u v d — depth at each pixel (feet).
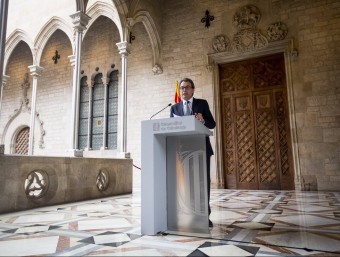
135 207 15.55
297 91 26.43
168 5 34.47
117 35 37.58
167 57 33.42
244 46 29.30
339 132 24.41
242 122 29.63
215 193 23.95
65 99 39.27
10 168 14.25
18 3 37.91
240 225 10.07
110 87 37.47
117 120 35.91
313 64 26.16
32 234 9.00
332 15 26.13
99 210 14.44
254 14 29.22
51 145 39.04
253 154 28.66
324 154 24.70
